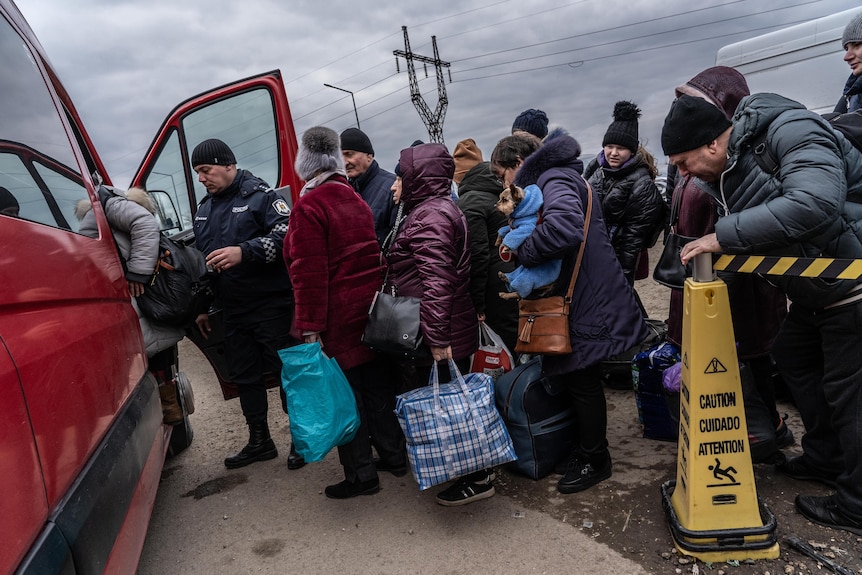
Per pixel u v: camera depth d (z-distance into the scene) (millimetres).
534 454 2752
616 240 3682
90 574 1366
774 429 2715
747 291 2572
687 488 2062
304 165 2648
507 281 2510
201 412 4578
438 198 2590
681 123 1990
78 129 3096
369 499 2850
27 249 1427
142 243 2959
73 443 1431
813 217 1686
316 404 2512
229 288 3283
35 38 2268
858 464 2014
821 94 5348
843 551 2000
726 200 2053
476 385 2516
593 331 2451
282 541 2582
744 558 2025
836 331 1992
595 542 2252
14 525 1100
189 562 2504
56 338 1462
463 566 2223
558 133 2584
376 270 2762
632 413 3436
